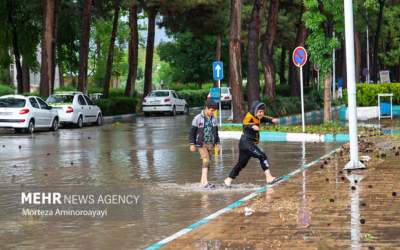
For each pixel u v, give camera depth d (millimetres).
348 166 19391
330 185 16562
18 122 38375
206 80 99438
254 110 17094
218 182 18172
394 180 17047
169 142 31656
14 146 30125
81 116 44875
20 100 38844
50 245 11305
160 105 60062
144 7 63688
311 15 34188
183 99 64312
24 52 63125
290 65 78875
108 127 44688
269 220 12516
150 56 66125
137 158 24594
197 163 22703
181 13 64500
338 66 83562
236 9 39562
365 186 16188
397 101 51156
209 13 65812
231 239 11086
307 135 31297
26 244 11414
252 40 40875
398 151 23578
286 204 14117
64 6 62031
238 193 16250
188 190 16859
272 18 50031
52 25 48469
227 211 13609
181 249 10539
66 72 89938
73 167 22031
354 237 10859
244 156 17172
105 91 60875
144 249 10812
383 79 61031
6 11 59594
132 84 64438
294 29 76375
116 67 94625
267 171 17484
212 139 17250
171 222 12984
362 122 41969
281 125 38125
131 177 19438
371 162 20844
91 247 11102
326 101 36312
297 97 55688
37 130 42250
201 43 96875
